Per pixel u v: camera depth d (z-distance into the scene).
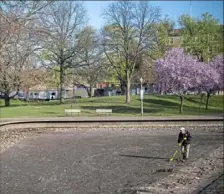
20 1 26.78
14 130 38.56
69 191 16.66
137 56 66.12
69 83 80.69
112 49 67.00
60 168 21.31
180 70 53.34
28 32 28.33
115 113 53.50
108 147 28.86
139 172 20.59
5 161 23.03
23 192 16.34
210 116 47.81
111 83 95.31
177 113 54.03
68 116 48.75
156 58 69.06
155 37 66.38
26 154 25.50
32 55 40.59
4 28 26.02
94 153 26.22
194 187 17.50
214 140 33.19
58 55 66.44
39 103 72.81
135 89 93.25
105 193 16.39
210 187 17.48
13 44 28.58
